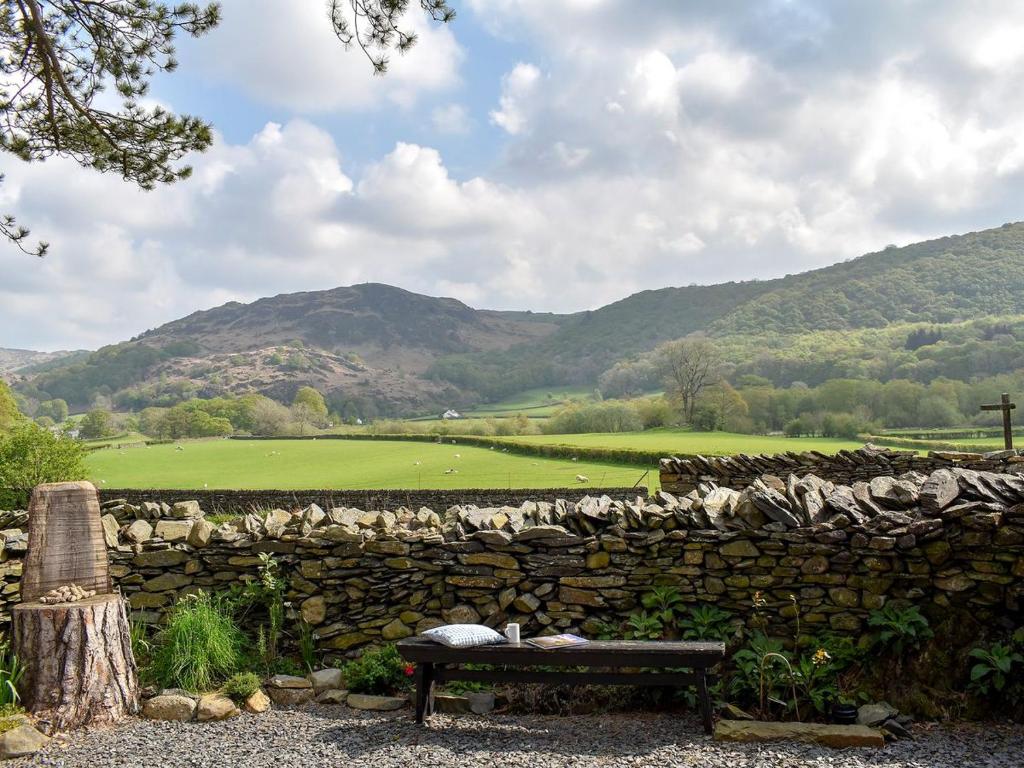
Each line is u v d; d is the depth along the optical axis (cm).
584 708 625
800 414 7088
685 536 679
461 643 580
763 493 676
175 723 609
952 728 553
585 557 702
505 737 562
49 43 884
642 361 13162
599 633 682
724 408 7538
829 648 621
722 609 666
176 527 798
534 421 8631
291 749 548
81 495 674
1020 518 597
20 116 968
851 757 504
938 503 619
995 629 596
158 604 773
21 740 557
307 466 5678
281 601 748
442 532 753
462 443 6844
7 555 738
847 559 637
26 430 2753
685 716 597
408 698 650
